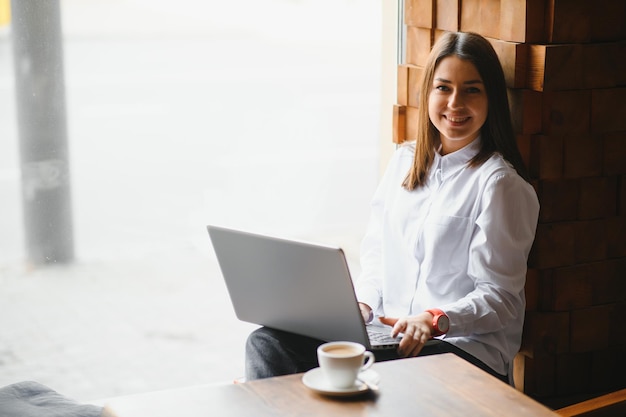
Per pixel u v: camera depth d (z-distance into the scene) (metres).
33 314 3.82
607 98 2.32
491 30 2.37
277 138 7.49
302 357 2.07
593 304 2.45
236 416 1.50
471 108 2.20
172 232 5.16
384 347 2.06
